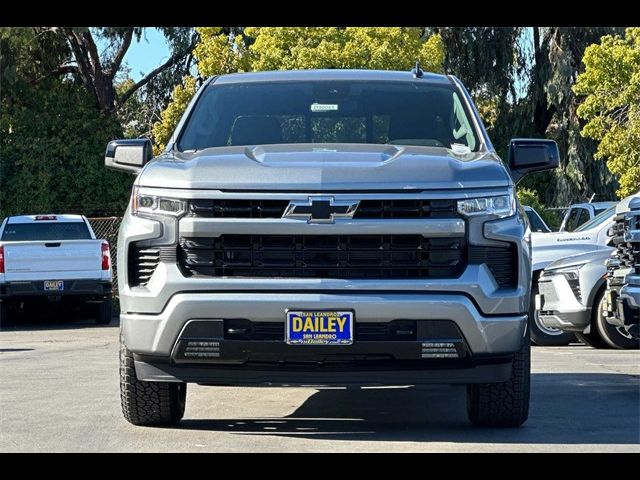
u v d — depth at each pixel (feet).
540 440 21.63
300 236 20.83
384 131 25.11
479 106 126.93
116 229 90.63
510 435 22.26
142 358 21.54
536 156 24.12
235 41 112.06
